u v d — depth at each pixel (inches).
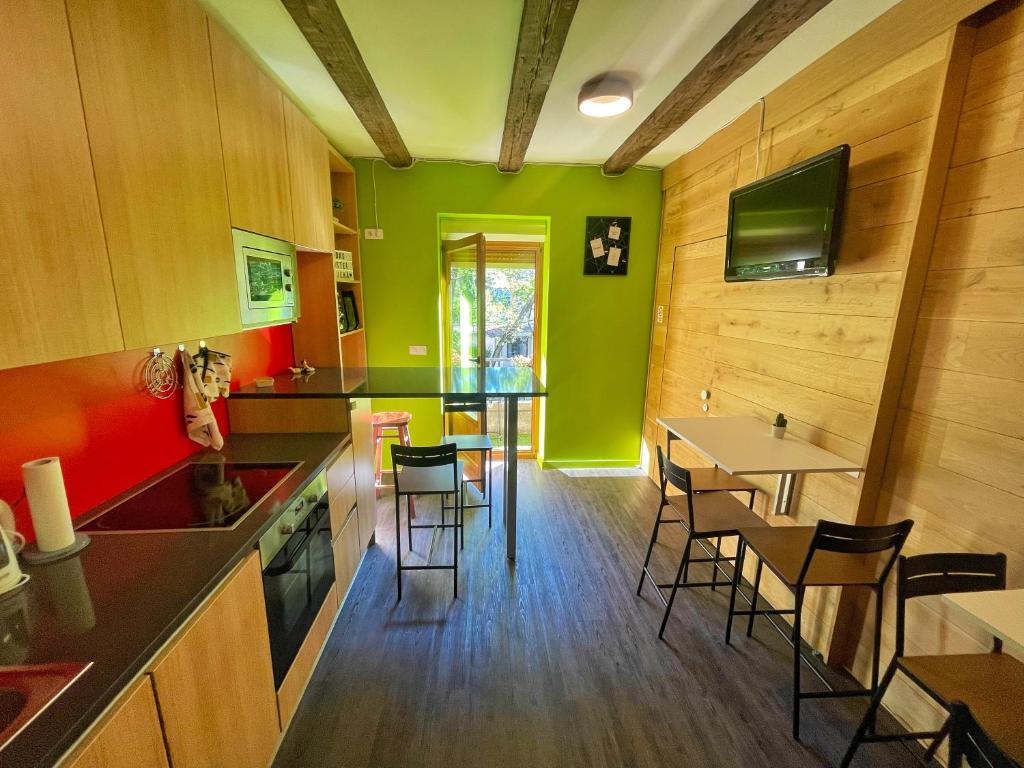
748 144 94.7
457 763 57.1
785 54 73.2
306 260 107.0
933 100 55.9
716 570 89.6
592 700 66.2
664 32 65.3
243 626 46.1
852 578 61.0
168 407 66.8
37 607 36.1
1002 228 50.4
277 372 105.0
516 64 69.5
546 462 157.1
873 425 64.3
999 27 50.4
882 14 62.1
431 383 95.1
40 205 32.9
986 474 52.5
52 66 33.8
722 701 66.4
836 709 65.3
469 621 82.0
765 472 65.4
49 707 26.9
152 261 45.5
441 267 147.2
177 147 49.4
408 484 89.1
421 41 67.4
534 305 166.4
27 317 31.9
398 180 130.0
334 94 85.7
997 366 51.1
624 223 139.3
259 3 58.2
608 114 88.0
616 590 91.4
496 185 133.2
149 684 32.6
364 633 78.7
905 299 59.8
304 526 62.7
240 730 45.6
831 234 66.6
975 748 29.5
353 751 58.4
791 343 82.4
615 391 152.8
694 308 119.1
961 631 54.7
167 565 41.7
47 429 46.9
